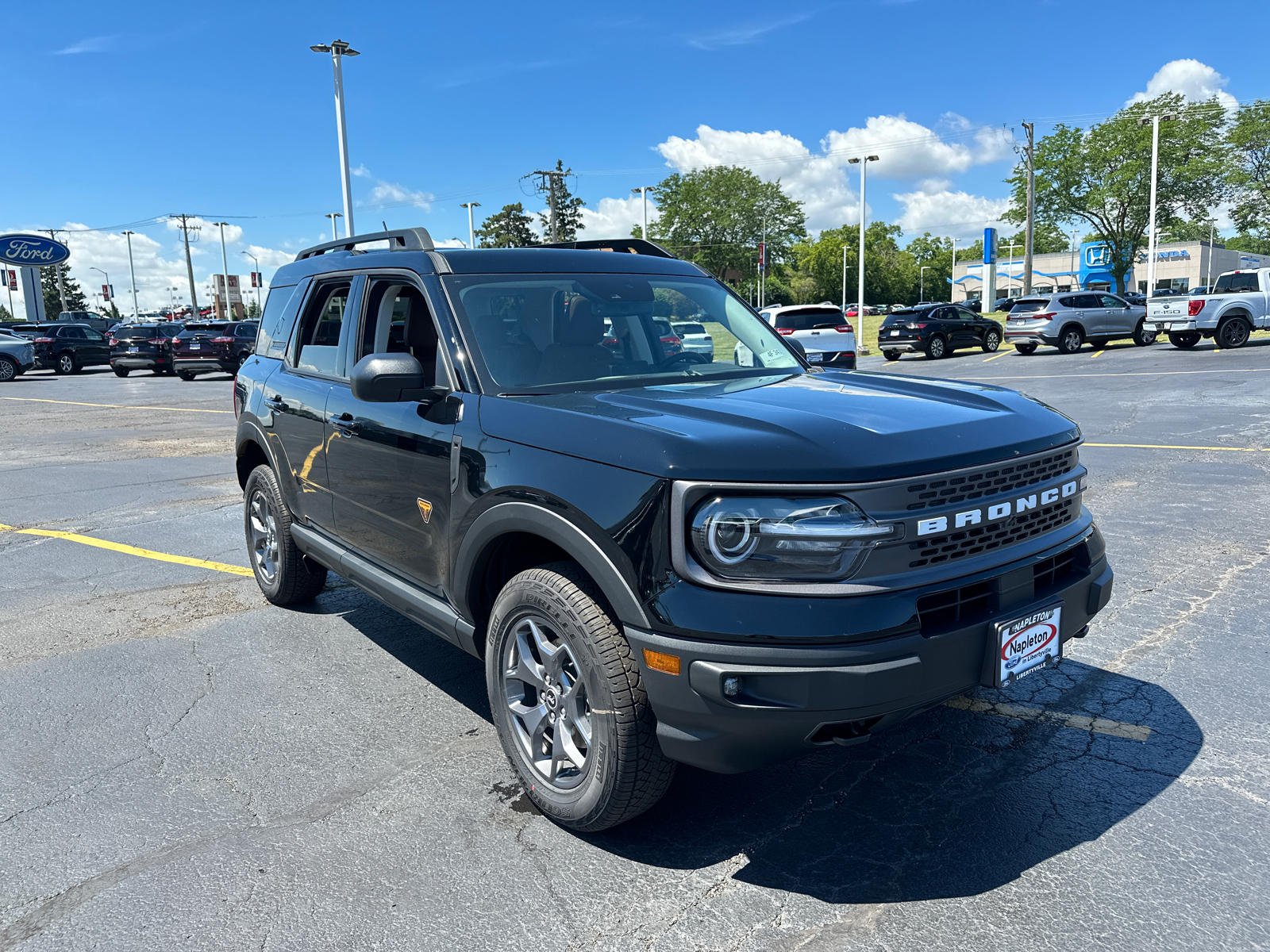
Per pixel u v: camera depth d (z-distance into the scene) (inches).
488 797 118.6
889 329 1090.7
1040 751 127.5
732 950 88.0
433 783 122.2
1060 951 86.7
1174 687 146.3
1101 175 1893.5
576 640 100.8
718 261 3595.0
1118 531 239.9
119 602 203.2
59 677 159.9
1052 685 149.3
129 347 1099.3
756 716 88.0
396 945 89.5
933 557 94.0
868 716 88.9
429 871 101.8
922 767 124.0
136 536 268.1
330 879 100.6
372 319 149.2
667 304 146.6
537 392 120.8
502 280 134.7
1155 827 107.6
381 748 132.4
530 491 103.5
